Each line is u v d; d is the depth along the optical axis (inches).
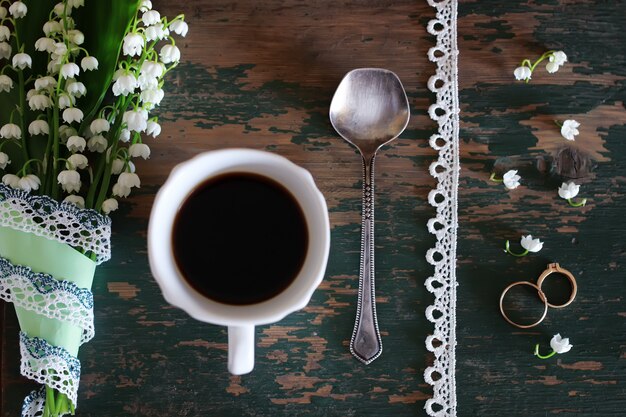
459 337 16.8
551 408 16.7
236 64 17.1
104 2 16.3
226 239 15.1
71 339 15.8
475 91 17.1
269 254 15.1
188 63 17.0
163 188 14.6
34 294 15.6
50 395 15.7
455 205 16.8
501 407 16.6
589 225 17.0
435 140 17.0
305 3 17.1
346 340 16.6
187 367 16.6
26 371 15.7
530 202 17.1
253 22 17.1
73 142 15.7
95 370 16.5
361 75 16.7
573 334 16.8
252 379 16.6
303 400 16.5
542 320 16.8
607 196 17.1
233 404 16.5
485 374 16.7
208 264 15.0
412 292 16.8
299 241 15.2
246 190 15.3
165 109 16.9
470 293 16.9
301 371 16.6
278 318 14.5
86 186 16.7
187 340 16.6
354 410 16.5
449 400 16.5
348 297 16.7
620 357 16.8
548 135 17.1
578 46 17.3
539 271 16.9
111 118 16.5
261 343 16.6
